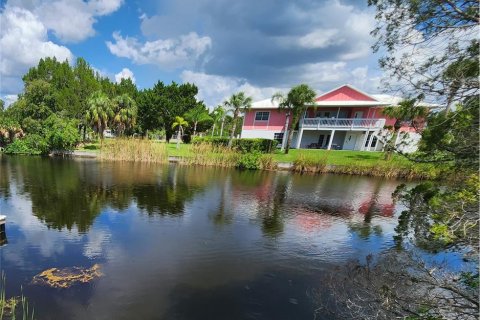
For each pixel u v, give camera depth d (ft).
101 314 11.87
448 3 8.34
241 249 19.62
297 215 28.91
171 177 46.50
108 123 93.71
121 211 26.63
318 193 40.04
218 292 14.19
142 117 126.00
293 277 16.10
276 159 69.10
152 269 15.99
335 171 60.64
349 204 34.45
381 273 13.79
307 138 96.68
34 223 22.49
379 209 32.50
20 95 106.11
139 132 131.44
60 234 20.47
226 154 65.31
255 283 15.28
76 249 18.06
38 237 19.74
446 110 8.80
